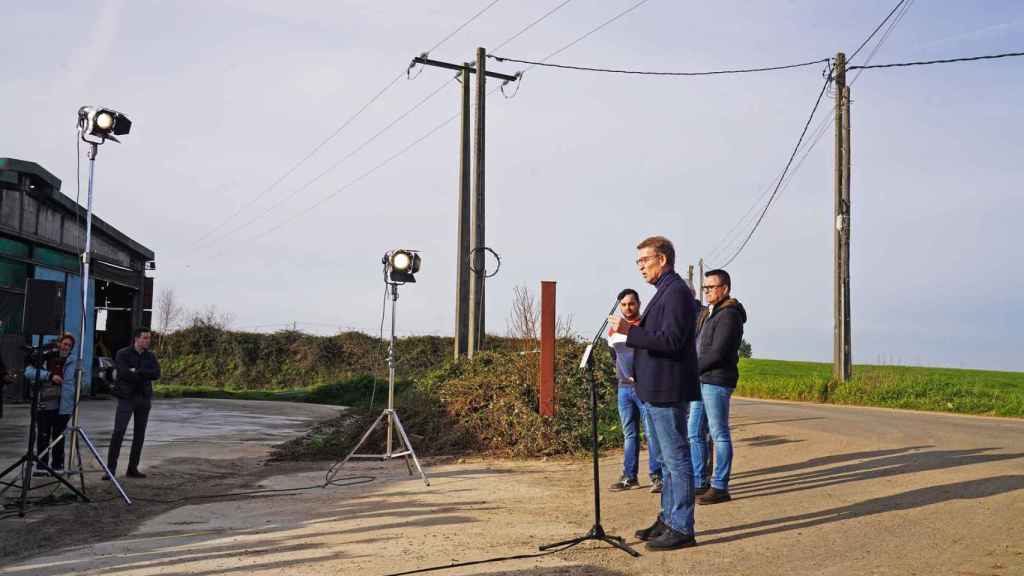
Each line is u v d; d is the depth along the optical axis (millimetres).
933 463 8297
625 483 8203
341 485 9047
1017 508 6059
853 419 14102
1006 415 18297
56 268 21344
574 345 13875
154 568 5238
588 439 11570
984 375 33281
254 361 38438
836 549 5133
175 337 39000
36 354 8086
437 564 5082
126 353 9672
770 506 6598
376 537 5984
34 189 19219
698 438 7172
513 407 12055
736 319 6895
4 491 7891
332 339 39250
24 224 19219
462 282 17188
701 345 7066
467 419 12266
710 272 7055
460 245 17359
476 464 10641
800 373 33906
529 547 5535
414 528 6309
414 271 9922
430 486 8727
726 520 6156
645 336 5219
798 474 8164
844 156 22031
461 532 6102
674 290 5297
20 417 16438
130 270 27312
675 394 5273
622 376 8148
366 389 28734
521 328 13227
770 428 12273
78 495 8219
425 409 12945
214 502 8062
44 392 9570
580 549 5422
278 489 8844
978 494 6586
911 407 20141
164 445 13203
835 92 22016
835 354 22656
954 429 12109
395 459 11414
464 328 17016
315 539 5992
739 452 10039
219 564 5262
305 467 10930
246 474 10273
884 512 6109
